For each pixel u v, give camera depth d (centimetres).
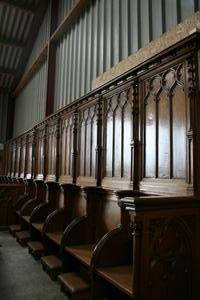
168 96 280
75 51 689
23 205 613
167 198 208
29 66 1134
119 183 344
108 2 547
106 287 274
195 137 241
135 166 316
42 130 725
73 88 682
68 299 310
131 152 323
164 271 206
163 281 205
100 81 526
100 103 409
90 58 602
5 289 335
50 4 881
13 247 518
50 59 831
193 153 238
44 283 353
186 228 219
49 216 425
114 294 278
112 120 379
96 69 570
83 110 477
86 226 356
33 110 1037
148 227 199
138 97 327
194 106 246
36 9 955
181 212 216
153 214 202
